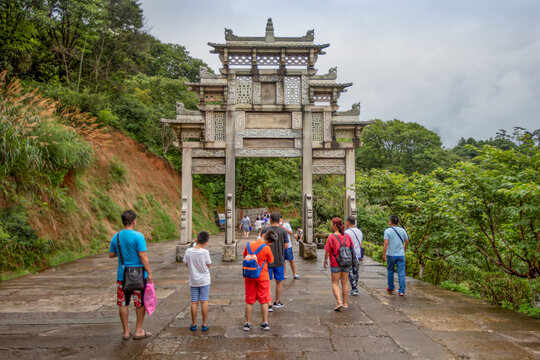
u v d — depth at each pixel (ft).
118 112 77.20
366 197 38.91
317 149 39.55
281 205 123.65
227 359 13.03
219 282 26.84
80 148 45.27
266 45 37.86
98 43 82.58
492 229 23.48
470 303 21.15
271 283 26.53
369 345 14.37
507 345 14.42
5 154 34.53
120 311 14.85
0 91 40.19
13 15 55.31
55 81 69.77
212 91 39.37
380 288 25.16
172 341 14.83
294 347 14.16
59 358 13.14
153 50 148.46
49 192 39.81
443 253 32.22
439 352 13.67
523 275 22.72
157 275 29.91
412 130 182.39
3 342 14.79
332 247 19.76
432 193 30.96
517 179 20.43
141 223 60.18
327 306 20.29
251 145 39.14
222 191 96.84
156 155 81.05
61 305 20.83
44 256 35.01
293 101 39.58
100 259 39.55
